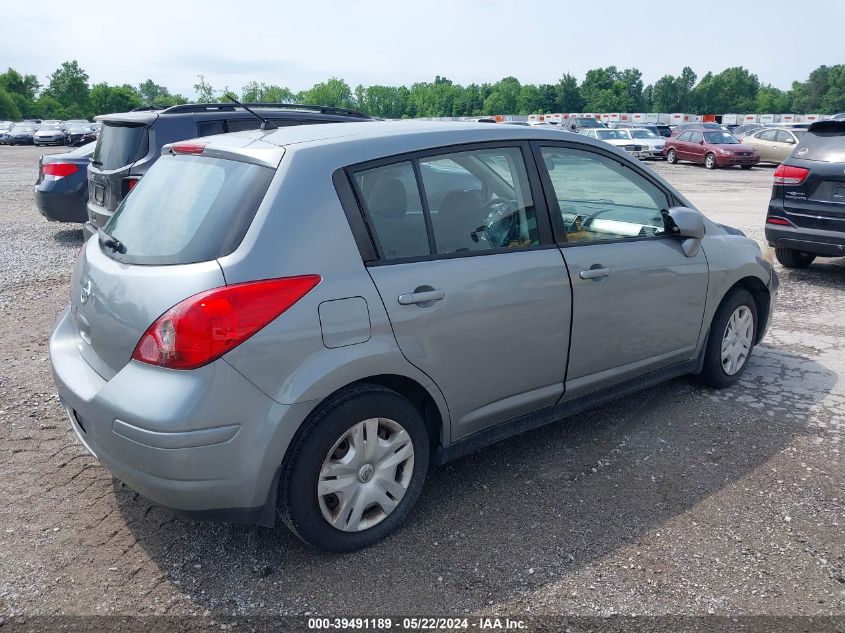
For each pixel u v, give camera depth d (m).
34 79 144.50
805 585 2.75
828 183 7.27
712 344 4.48
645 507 3.30
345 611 2.62
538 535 3.08
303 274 2.68
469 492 3.44
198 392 2.49
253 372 2.56
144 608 2.64
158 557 2.95
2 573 2.83
